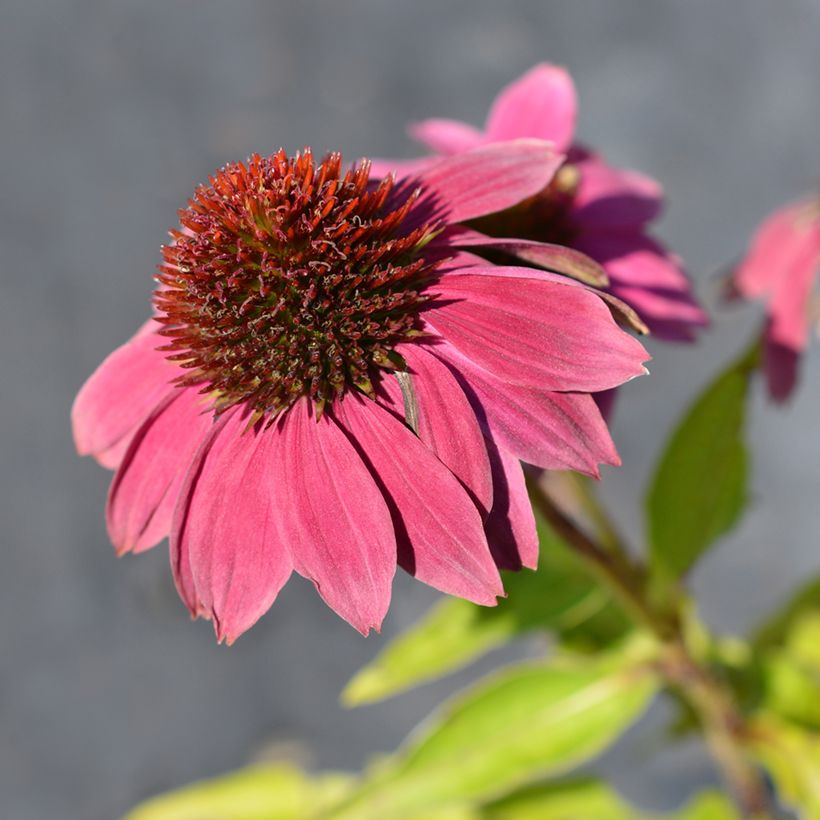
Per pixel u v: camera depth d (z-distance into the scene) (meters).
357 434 0.40
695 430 0.47
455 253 0.40
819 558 0.93
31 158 1.32
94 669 0.95
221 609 0.40
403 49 1.36
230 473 0.40
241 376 0.40
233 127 1.31
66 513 1.03
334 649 0.94
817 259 0.49
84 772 0.89
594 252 0.45
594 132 1.22
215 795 0.58
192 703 0.93
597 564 0.45
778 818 0.50
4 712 0.93
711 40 1.31
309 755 0.88
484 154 0.41
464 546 0.38
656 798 0.82
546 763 0.47
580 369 0.39
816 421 1.00
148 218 1.24
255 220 0.40
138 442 0.41
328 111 1.29
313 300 0.40
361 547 0.39
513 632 0.48
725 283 0.51
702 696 0.48
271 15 1.44
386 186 0.41
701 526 0.47
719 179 1.15
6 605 0.99
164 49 1.42
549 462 0.39
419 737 0.47
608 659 0.48
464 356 0.39
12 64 1.43
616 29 1.34
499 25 1.38
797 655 0.51
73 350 1.13
